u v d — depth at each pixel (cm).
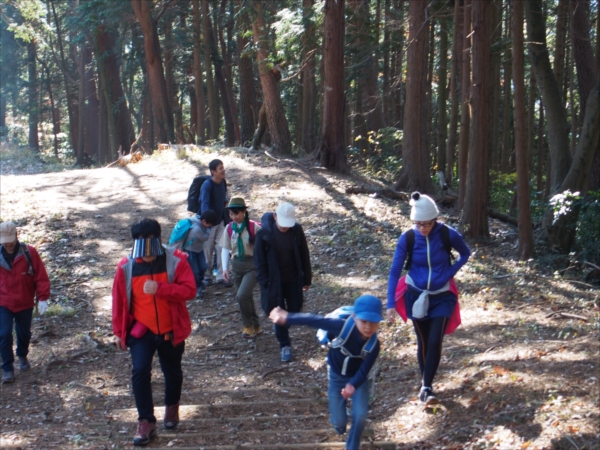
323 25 1925
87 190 1678
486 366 589
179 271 502
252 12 2006
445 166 2353
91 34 3025
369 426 542
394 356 696
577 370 530
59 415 600
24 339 700
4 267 675
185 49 3122
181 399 637
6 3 2778
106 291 1002
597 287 945
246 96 2564
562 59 1594
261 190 1545
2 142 3603
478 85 1223
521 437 455
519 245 1139
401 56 2139
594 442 425
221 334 836
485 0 1191
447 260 543
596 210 1123
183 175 1772
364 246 1187
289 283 702
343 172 1806
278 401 619
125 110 3212
